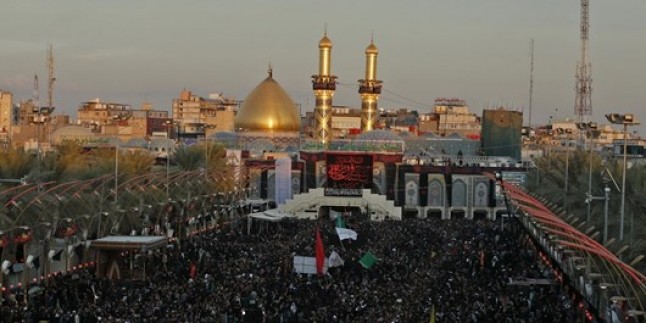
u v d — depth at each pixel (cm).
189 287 5478
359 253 7294
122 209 7125
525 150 16875
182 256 6750
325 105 14938
